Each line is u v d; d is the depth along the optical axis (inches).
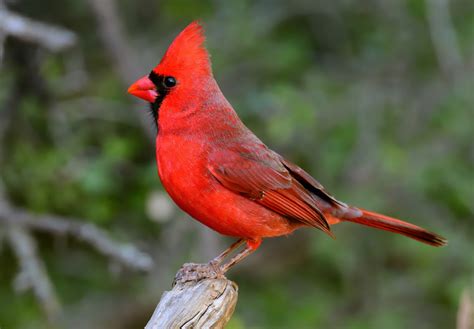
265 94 419.8
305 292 468.4
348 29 469.4
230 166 275.4
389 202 437.1
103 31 398.0
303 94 433.4
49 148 412.5
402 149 437.7
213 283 234.4
